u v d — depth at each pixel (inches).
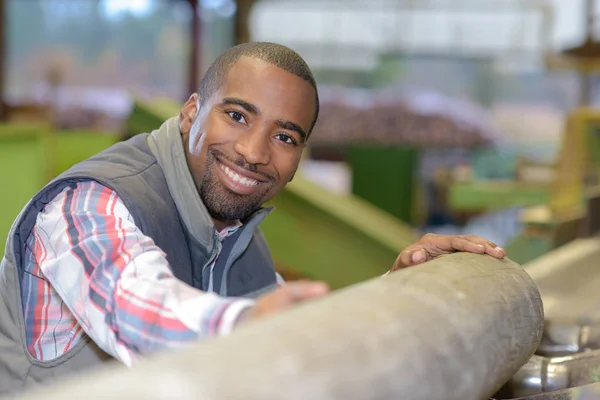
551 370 53.7
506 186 244.4
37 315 50.7
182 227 52.7
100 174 48.4
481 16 309.1
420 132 283.4
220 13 332.5
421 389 29.0
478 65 320.5
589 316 66.1
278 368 24.6
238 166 52.2
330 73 317.7
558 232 138.3
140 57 331.9
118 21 329.7
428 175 313.6
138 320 37.3
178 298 37.2
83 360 50.6
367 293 33.0
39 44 323.9
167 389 22.4
